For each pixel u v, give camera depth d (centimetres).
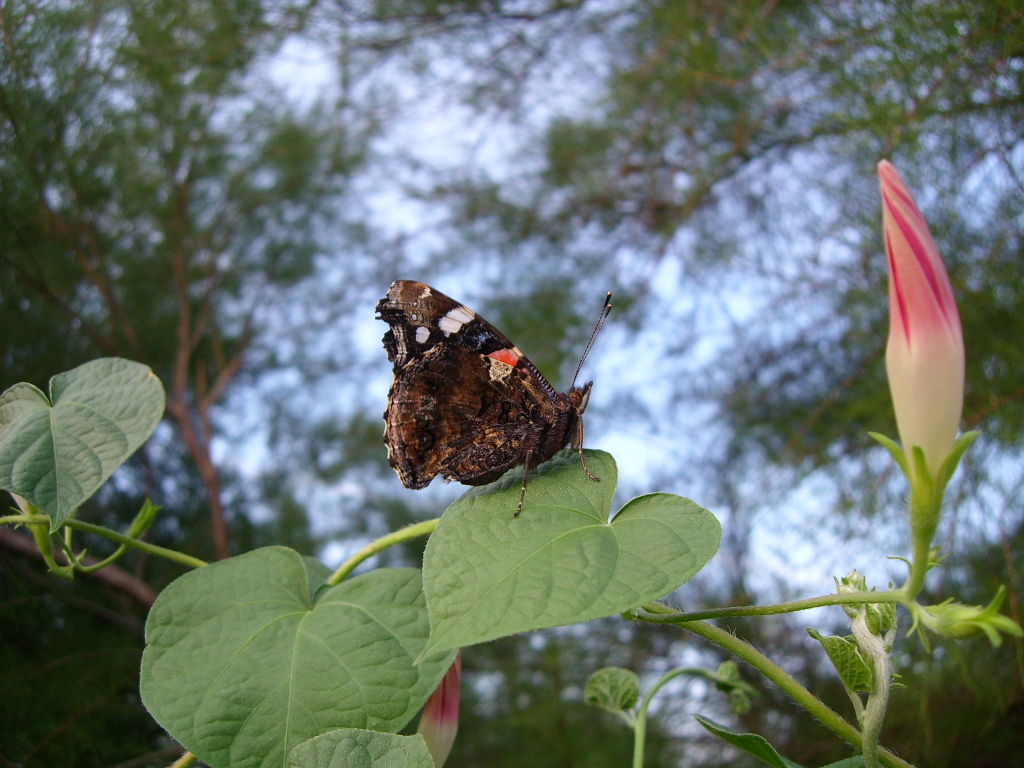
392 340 21
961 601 30
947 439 13
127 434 18
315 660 16
